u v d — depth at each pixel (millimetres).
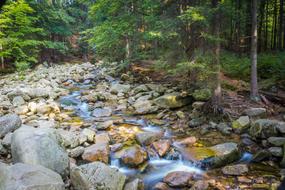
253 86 9492
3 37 17578
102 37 13570
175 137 7352
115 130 7828
